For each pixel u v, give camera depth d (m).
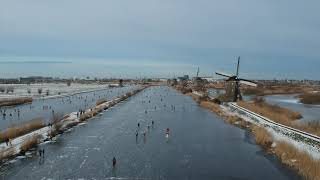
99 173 40.38
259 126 66.50
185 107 114.19
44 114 95.06
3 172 40.59
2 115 93.81
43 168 42.22
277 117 74.62
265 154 48.84
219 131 67.38
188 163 44.53
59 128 66.50
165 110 105.25
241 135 62.94
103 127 72.31
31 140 53.56
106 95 175.25
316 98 130.25
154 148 52.81
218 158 46.84
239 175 39.53
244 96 169.75
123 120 82.94
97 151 50.91
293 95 179.75
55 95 170.00
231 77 125.25
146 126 73.69
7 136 56.56
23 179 38.25
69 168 42.31
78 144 55.69
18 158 46.72
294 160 42.97
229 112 94.19
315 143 47.16
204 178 38.66
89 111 96.25
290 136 54.97
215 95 158.62
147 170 41.56
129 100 145.00
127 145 55.00
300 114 87.69
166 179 38.25
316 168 37.59
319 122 69.69
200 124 76.56
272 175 39.34
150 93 199.62
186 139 59.56
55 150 51.44
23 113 98.19
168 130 64.31
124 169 41.97
